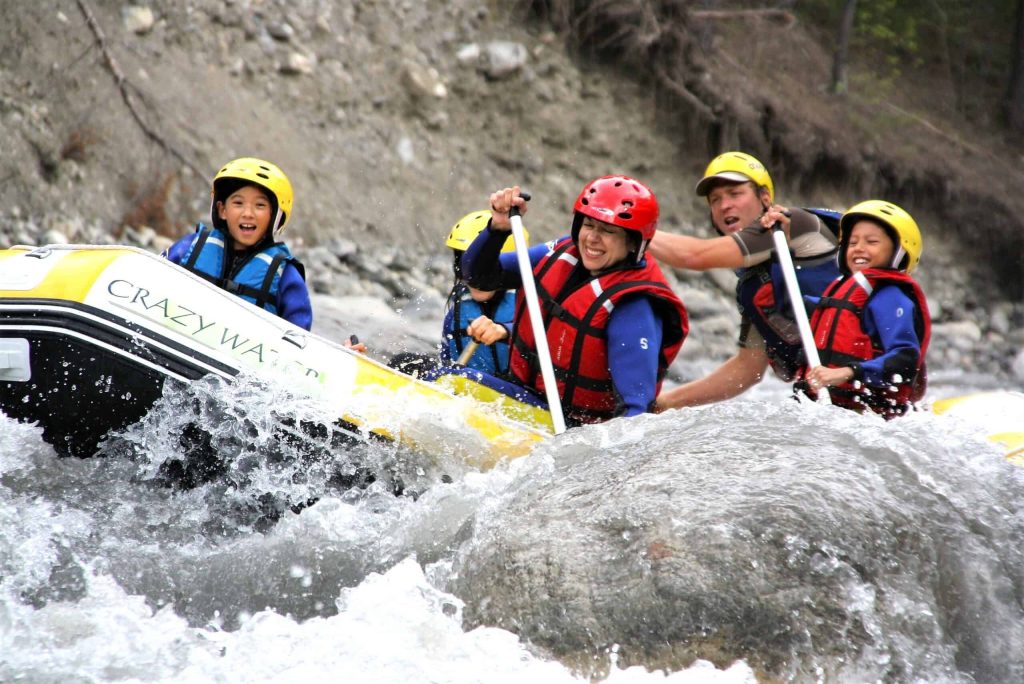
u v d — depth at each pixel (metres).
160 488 11.73
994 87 44.81
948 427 10.95
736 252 15.39
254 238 13.67
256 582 10.23
